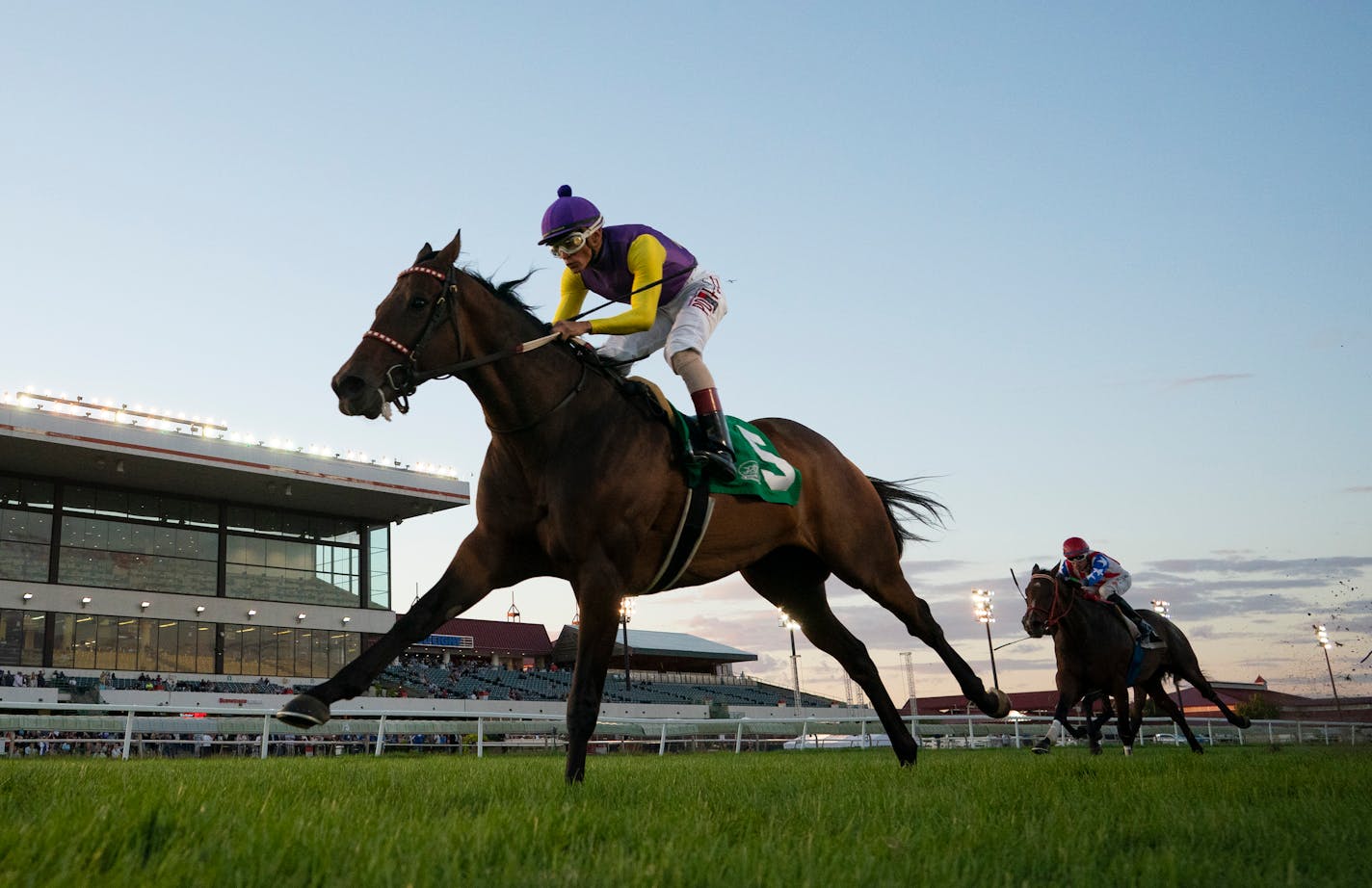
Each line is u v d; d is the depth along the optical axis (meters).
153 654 41.12
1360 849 2.83
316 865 2.27
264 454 41.56
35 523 39.91
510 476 4.77
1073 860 2.64
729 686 65.44
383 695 43.62
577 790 4.29
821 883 2.21
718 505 5.18
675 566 5.10
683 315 5.36
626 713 47.12
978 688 6.29
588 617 4.59
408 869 2.19
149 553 42.31
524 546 4.83
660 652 70.50
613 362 5.05
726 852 2.60
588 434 4.73
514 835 2.77
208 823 2.81
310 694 4.18
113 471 40.16
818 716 52.22
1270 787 4.71
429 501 46.03
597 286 5.34
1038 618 11.22
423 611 4.61
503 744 19.34
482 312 4.69
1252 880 2.38
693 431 5.20
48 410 37.03
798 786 5.02
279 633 44.44
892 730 6.36
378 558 48.75
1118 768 7.01
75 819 2.76
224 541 44.34
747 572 6.29
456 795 4.32
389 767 7.60
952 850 2.73
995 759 10.16
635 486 4.76
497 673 54.53
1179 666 13.03
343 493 44.50
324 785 4.82
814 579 6.28
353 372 4.39
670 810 3.66
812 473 5.84
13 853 2.17
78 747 24.08
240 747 23.41
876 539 6.05
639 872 2.23
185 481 41.78
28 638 38.50
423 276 4.57
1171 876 2.36
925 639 6.30
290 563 46.00
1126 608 11.95
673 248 5.35
